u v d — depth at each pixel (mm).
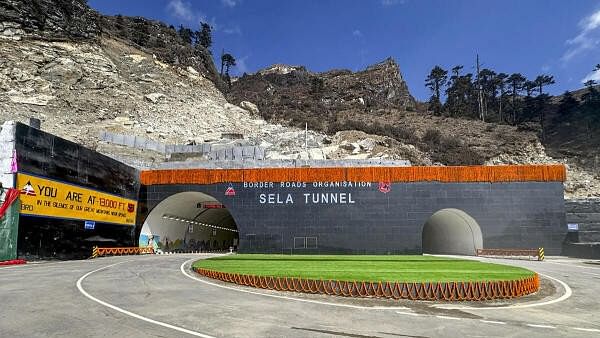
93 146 57844
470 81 147250
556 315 11602
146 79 91562
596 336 9125
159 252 41781
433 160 78062
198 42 139875
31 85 72000
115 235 35031
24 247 24969
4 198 23672
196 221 50312
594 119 127562
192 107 89062
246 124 87562
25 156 25328
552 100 158500
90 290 14094
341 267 22141
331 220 37938
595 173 88312
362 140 73500
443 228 44875
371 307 11914
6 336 8078
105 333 8375
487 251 37250
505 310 12102
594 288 17250
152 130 71500
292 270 19891
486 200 37719
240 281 16219
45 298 12367
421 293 13375
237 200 38625
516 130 103500
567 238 37156
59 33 84188
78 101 74125
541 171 37844
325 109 125125
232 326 9172
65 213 28781
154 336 8219
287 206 38281
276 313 10711
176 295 13359
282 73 187500
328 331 8938
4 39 76438
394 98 157125
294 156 60312
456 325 9844
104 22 103938
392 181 38156
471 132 101562
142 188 39688
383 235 37625
